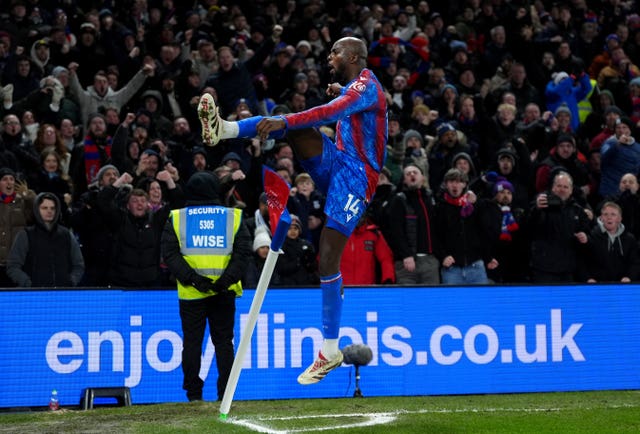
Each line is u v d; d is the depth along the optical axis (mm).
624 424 23656
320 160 20594
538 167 43500
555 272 36500
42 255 32531
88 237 34938
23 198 34969
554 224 36625
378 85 20781
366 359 30531
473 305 33438
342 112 19859
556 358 34000
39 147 41219
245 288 32094
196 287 27984
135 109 48812
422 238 36375
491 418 24250
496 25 62375
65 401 30188
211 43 51250
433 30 61781
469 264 36500
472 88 56000
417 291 33031
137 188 34062
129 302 31031
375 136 20938
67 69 46938
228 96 46969
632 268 37031
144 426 22422
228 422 22906
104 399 30672
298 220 34906
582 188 43469
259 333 31844
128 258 33188
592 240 36938
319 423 23141
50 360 30156
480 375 33281
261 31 56031
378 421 23547
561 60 57719
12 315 29906
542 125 46844
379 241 36344
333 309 21625
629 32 66875
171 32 53219
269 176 20234
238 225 28906
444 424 23203
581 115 55750
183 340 28641
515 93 54000
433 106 52125
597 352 34344
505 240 37250
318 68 54031
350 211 20781
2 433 22188
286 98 50219
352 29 58812
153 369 31125
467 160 41031
